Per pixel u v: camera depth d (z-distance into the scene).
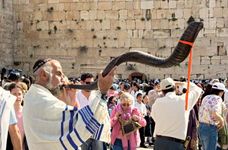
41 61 5.27
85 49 30.48
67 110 4.80
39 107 4.88
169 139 9.00
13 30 31.59
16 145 7.03
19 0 31.45
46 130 4.79
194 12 28.91
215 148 11.79
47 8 31.02
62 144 4.66
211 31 28.75
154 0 29.47
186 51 4.14
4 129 6.06
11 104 6.25
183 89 10.79
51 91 5.22
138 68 29.44
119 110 11.39
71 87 5.18
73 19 30.67
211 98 11.73
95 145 9.91
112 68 4.63
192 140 10.91
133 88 19.81
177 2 29.14
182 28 29.08
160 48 29.41
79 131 4.60
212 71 28.80
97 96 4.74
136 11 29.73
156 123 9.20
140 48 29.72
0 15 30.03
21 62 31.44
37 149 4.82
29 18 31.31
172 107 8.94
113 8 30.08
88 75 10.89
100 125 4.70
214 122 11.62
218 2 28.59
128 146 11.41
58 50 30.91
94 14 30.33
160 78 29.22
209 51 28.80
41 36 31.17
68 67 30.80
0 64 29.97
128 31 29.86
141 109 17.28
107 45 30.19
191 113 10.90
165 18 29.33
